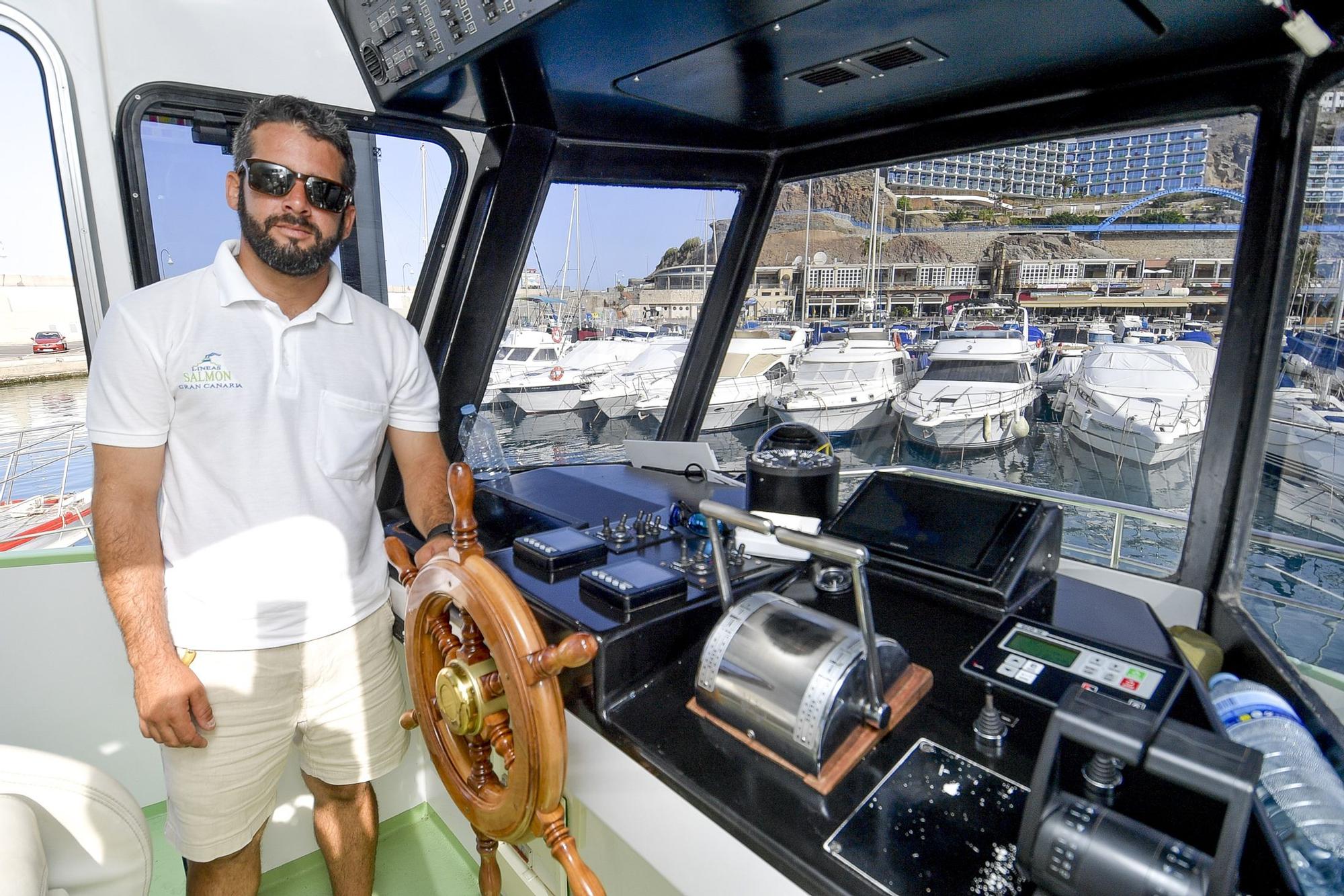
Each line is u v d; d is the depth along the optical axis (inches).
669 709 42.2
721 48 55.2
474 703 36.9
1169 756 23.4
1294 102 50.7
